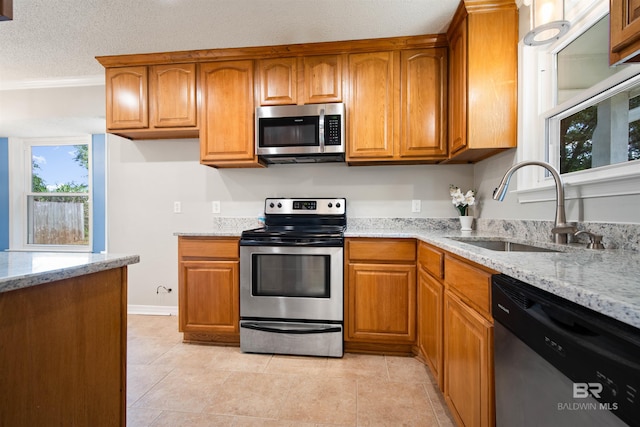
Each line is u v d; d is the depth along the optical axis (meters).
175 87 2.54
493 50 1.91
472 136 1.93
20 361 0.74
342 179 2.76
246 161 2.47
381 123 2.35
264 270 2.20
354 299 2.15
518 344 0.78
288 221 2.69
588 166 1.46
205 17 2.05
